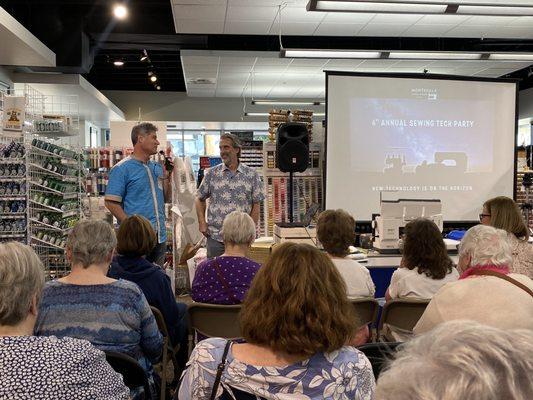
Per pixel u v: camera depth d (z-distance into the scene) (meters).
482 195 5.45
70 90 9.22
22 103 4.31
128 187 3.85
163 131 6.81
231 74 10.14
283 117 5.34
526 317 1.67
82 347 1.12
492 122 5.46
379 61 9.03
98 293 1.89
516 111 5.50
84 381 1.07
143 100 13.57
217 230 4.48
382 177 5.25
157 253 4.00
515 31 7.68
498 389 0.51
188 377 1.22
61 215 4.57
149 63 10.89
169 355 2.63
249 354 1.19
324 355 1.17
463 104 5.38
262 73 10.05
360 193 5.23
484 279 1.78
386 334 2.65
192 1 6.30
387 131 5.25
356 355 1.22
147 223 2.59
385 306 2.55
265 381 1.13
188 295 5.30
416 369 0.54
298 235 4.10
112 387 1.13
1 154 4.20
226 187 4.48
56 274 4.61
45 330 1.84
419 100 5.30
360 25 7.33
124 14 7.14
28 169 4.26
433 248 2.65
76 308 1.86
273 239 4.53
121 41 8.12
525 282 1.89
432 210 4.08
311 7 4.91
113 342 1.88
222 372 1.15
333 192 5.18
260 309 1.18
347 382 1.16
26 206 4.25
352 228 2.86
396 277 2.74
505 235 2.08
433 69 9.75
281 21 7.11
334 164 5.18
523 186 6.09
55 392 1.02
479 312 1.69
